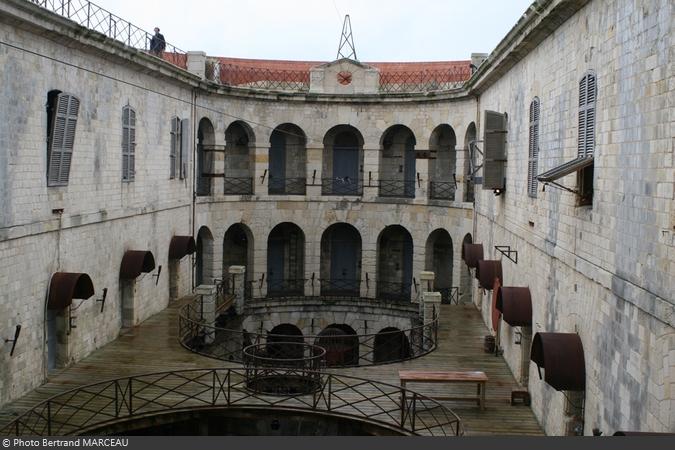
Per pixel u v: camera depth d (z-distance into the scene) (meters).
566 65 15.34
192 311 25.34
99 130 20.67
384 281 34.44
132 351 21.14
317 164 33.06
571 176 14.59
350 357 32.84
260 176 32.59
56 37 17.75
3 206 15.99
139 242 24.05
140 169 23.88
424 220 31.78
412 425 15.60
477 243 27.42
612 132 12.19
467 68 32.25
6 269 16.20
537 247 17.45
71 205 19.17
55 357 19.33
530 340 18.28
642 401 10.44
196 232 29.34
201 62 29.89
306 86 33.44
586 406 13.22
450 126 31.86
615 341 11.69
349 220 33.25
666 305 9.64
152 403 16.89
